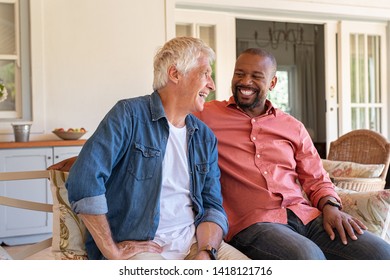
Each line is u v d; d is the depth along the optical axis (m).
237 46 8.61
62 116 4.29
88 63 4.36
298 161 2.08
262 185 1.93
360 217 1.99
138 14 4.51
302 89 8.98
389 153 3.27
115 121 1.53
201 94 1.66
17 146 3.72
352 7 5.50
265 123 2.03
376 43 6.05
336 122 5.92
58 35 4.25
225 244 1.78
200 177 1.71
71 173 1.45
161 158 1.59
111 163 1.49
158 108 1.62
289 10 5.24
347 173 3.10
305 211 1.93
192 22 5.11
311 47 9.03
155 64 1.67
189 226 1.67
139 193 1.54
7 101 4.19
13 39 4.17
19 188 3.74
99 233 1.45
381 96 6.09
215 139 1.79
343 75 5.82
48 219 3.84
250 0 5.04
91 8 4.36
